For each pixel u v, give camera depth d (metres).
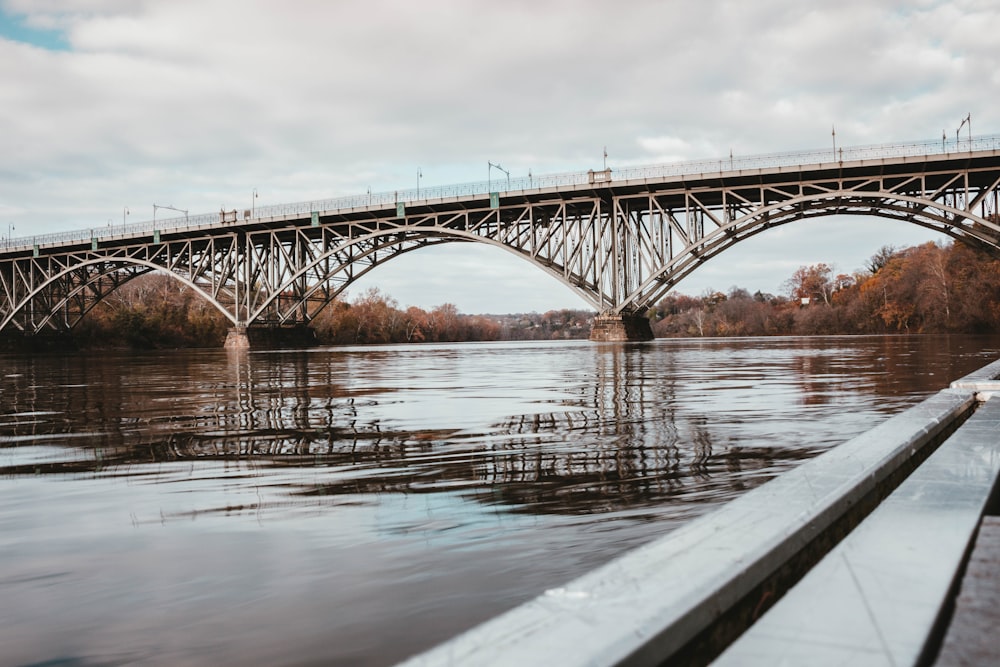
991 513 2.13
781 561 1.45
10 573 3.10
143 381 17.08
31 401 11.66
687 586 1.18
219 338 91.44
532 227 48.94
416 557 3.23
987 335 62.44
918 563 1.28
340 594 2.79
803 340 62.94
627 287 47.91
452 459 5.69
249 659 2.27
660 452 5.88
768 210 43.00
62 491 4.71
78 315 74.38
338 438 6.89
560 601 1.12
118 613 2.63
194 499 4.43
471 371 19.88
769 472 5.03
